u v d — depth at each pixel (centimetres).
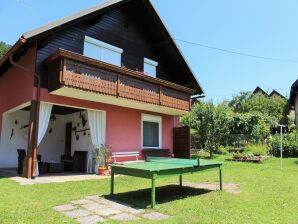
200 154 2050
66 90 936
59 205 574
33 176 933
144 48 1410
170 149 1500
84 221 464
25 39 862
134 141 1291
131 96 1111
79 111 1325
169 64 1541
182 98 1391
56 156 1438
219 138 1983
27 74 1015
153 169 581
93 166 1155
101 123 1173
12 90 1167
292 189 763
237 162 1584
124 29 1315
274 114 3562
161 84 1260
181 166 646
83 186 802
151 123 1421
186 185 838
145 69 1411
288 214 519
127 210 539
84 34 1134
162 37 1401
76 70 929
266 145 2075
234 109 4278
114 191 736
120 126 1237
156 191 738
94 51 1168
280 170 1212
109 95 1026
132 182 885
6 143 1304
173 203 595
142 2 1290
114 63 1244
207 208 552
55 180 908
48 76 985
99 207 561
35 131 945
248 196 668
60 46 1042
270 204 592
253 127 2166
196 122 1969
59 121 1470
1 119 1307
